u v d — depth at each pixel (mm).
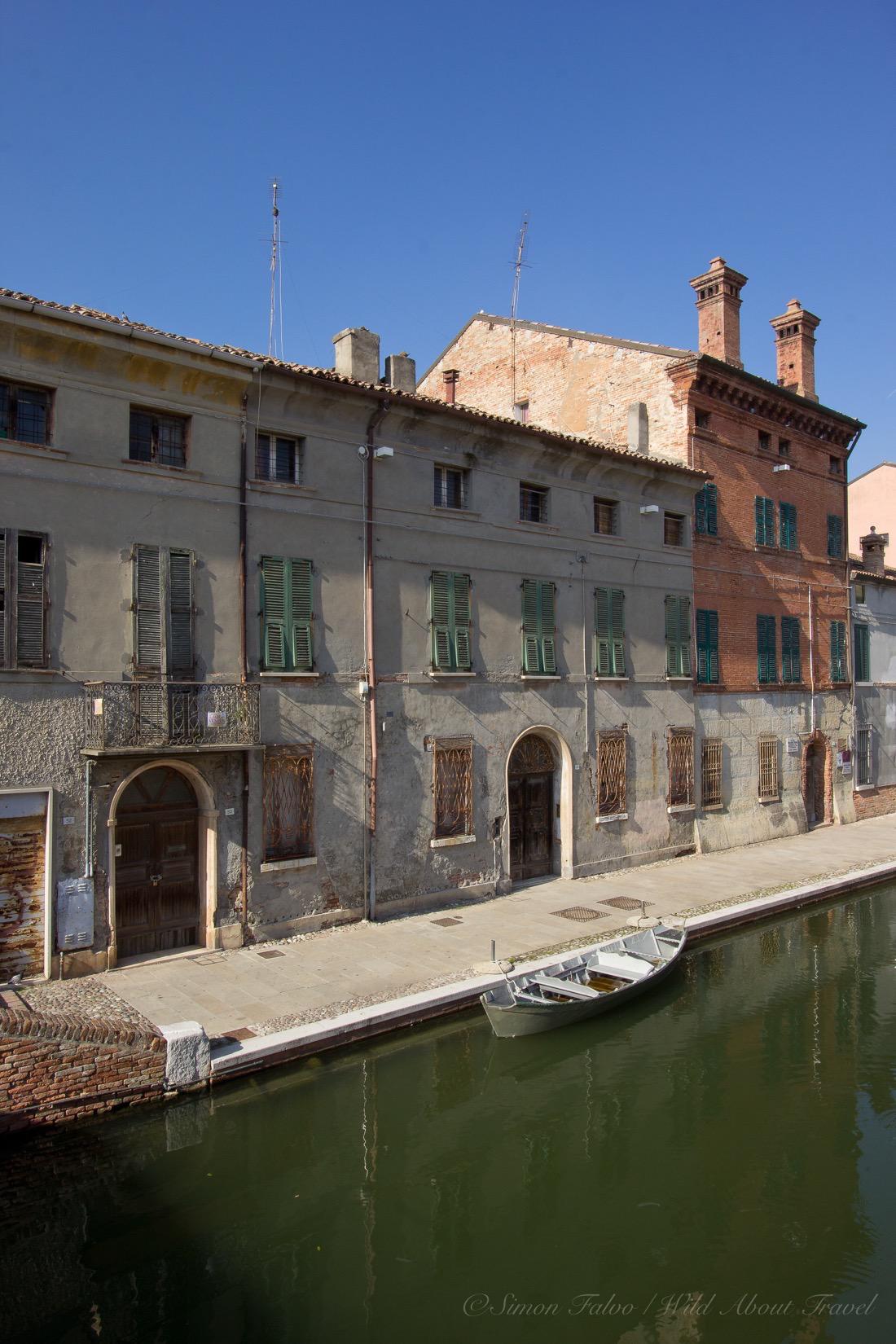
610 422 26141
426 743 17984
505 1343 7562
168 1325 7719
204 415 14945
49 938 13078
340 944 15523
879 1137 10914
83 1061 10094
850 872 22984
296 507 16094
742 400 26031
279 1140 10430
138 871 14383
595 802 21562
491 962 14641
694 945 17797
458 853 18562
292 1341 7574
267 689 15594
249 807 15211
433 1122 11094
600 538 21641
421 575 18016
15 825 12898
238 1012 12297
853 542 41969
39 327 12820
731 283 27188
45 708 13094
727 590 25578
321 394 16109
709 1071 12664
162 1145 10148
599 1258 8703
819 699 29578
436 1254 8719
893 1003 15336
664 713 23469
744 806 26234
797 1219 9305
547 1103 11695
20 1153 9602
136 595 13984
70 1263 8398
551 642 20422
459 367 31141
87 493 13609
